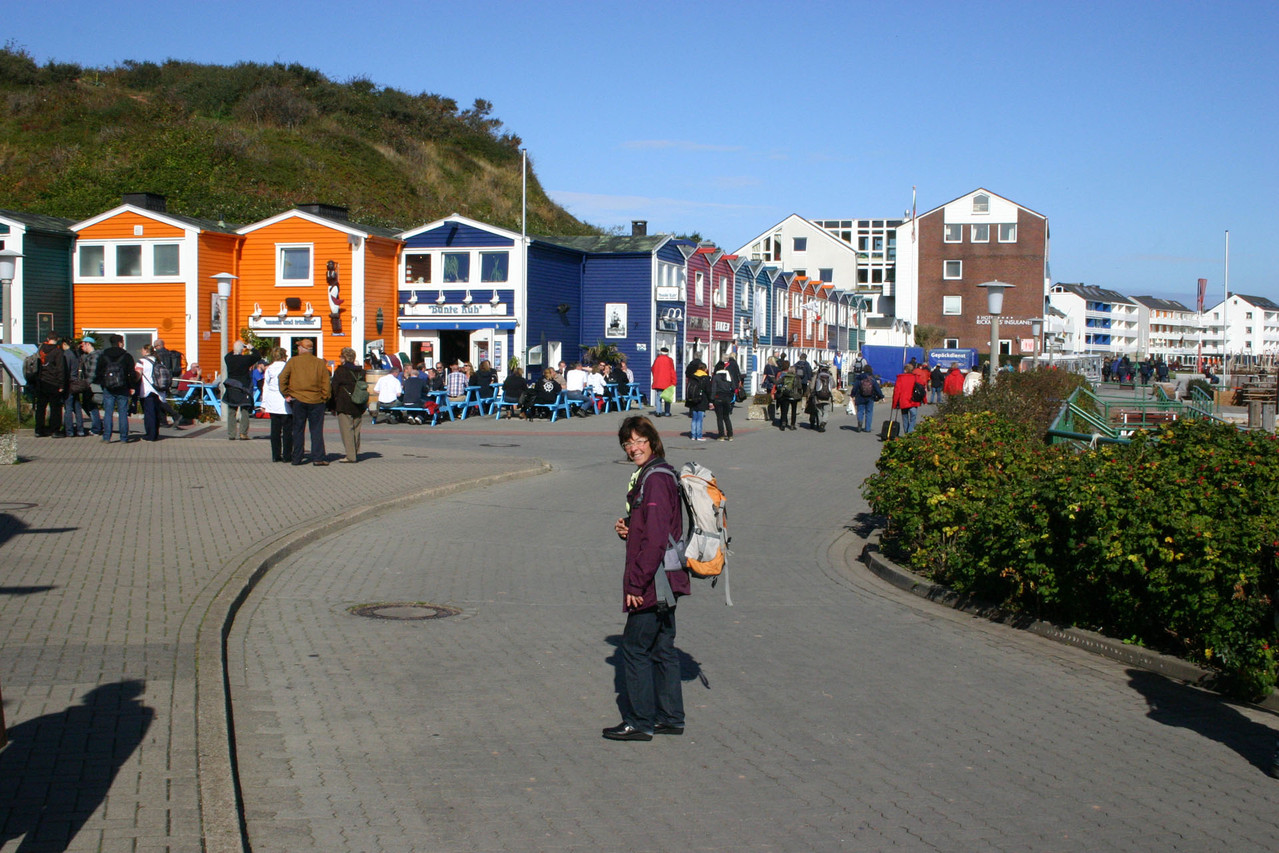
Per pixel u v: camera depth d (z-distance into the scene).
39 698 5.80
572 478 17.98
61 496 13.25
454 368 31.50
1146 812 5.11
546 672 7.23
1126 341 152.38
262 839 4.55
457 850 4.50
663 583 5.95
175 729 5.38
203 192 56.12
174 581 8.88
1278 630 6.71
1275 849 4.73
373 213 61.34
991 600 9.51
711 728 6.21
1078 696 7.00
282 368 17.67
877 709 6.64
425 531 12.70
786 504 16.20
